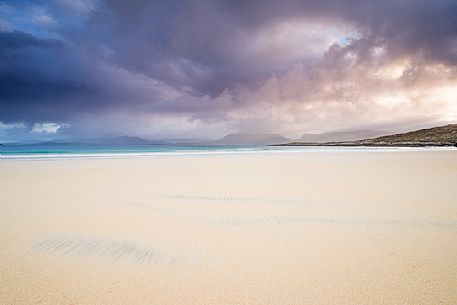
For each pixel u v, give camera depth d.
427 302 2.11
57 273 2.62
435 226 3.92
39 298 2.21
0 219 4.38
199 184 7.78
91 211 4.87
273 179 8.73
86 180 8.68
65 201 5.69
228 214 4.64
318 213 4.65
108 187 7.34
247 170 11.51
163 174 10.20
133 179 8.87
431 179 8.51
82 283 2.44
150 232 3.75
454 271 2.58
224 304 2.12
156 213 4.73
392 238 3.46
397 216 4.43
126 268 2.72
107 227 3.96
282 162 15.97
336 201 5.54
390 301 2.12
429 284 2.36
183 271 2.65
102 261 2.88
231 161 16.84
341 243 3.30
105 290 2.32
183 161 17.06
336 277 2.49
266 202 5.50
